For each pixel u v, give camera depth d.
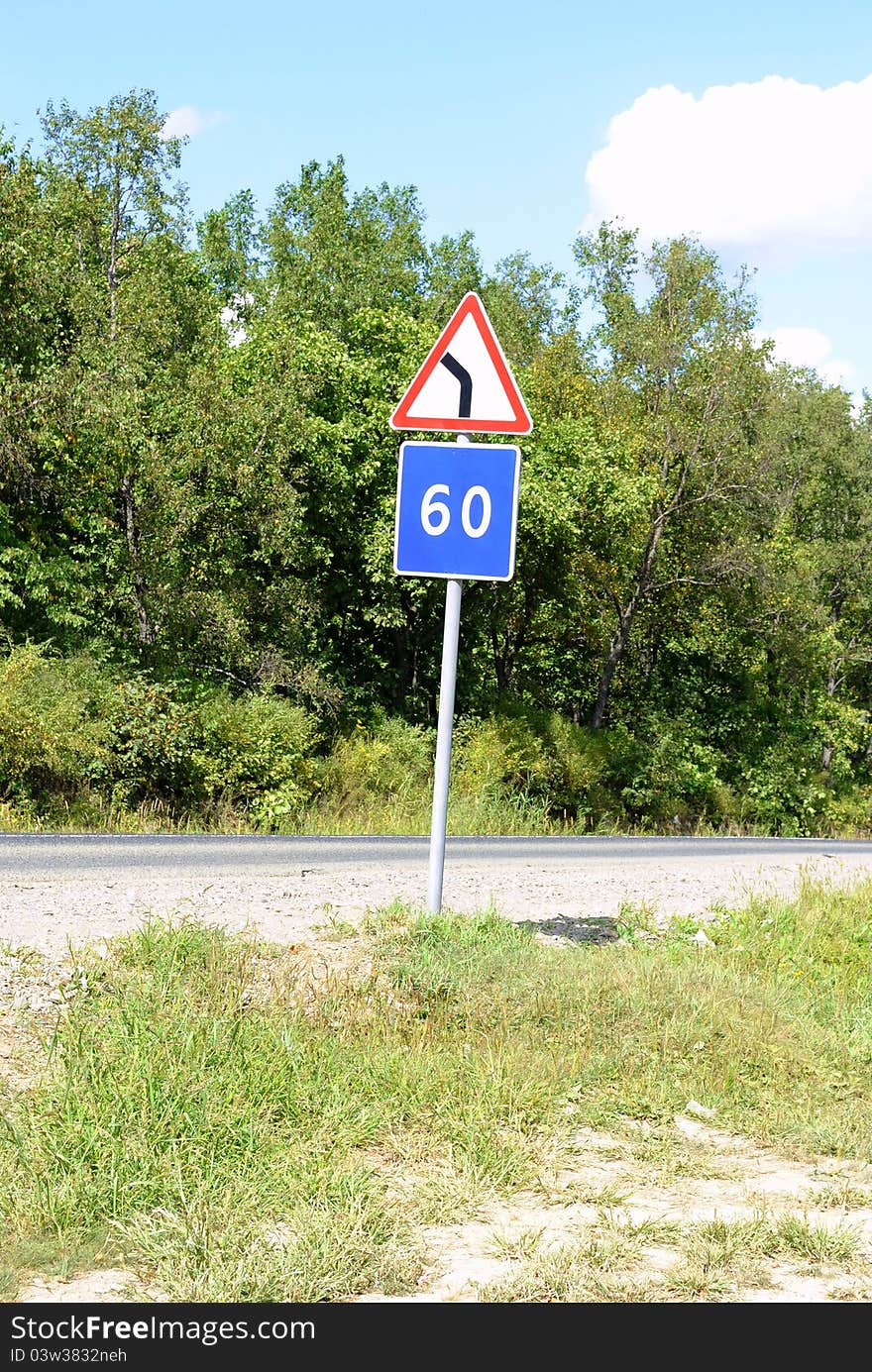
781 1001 7.12
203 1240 3.66
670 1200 4.41
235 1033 5.30
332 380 26.97
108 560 23.39
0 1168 4.04
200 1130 4.45
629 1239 3.95
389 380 27.14
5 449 21.80
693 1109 5.39
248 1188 4.09
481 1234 3.98
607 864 14.21
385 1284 3.57
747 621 40.84
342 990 6.32
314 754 24.36
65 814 17.83
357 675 29.22
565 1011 6.32
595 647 37.19
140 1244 3.68
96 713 19.31
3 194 23.61
